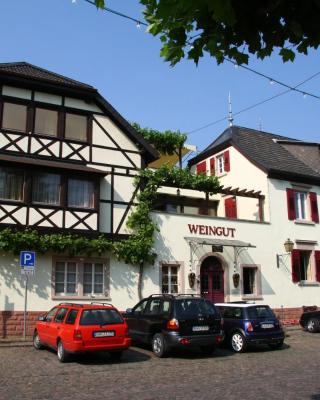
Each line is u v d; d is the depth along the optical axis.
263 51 4.09
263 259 22.69
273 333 14.69
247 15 3.82
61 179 17.98
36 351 13.80
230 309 15.20
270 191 23.61
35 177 17.59
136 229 19.58
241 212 24.97
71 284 17.95
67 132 19.11
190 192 25.94
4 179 17.11
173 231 20.45
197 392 8.70
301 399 8.01
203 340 13.15
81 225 18.03
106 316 12.30
